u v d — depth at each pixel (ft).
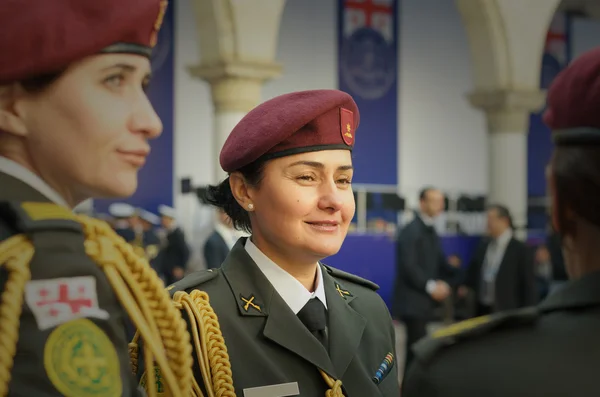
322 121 5.04
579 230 3.10
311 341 5.08
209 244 23.41
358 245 28.68
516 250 21.17
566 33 46.68
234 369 4.92
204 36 26.09
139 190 37.24
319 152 5.04
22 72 2.50
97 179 2.66
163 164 37.83
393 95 42.98
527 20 33.55
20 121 2.60
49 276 2.49
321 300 5.37
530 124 45.83
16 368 2.33
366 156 42.24
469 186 45.14
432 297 20.63
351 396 5.12
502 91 33.32
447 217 40.11
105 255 2.70
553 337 3.02
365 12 42.32
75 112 2.59
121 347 2.62
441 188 44.29
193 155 38.55
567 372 2.90
